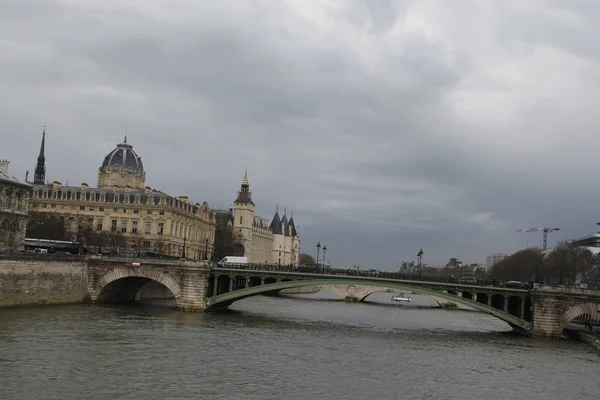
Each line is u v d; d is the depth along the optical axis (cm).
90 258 11994
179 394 5362
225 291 12512
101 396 5169
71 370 5950
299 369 6631
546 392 6194
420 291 11056
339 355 7644
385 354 7925
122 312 10662
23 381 5459
